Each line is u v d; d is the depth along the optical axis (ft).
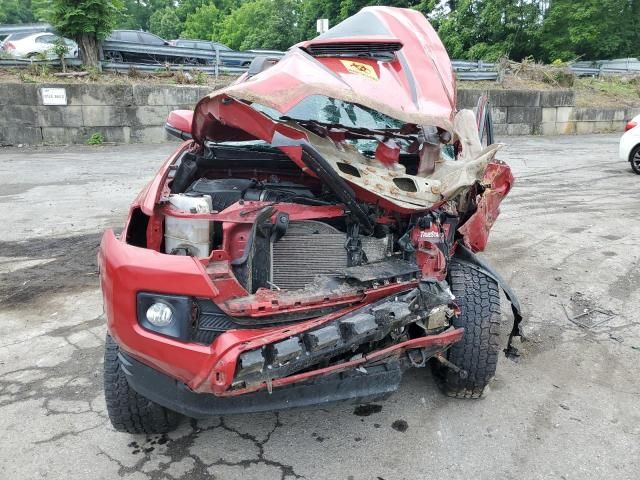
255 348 7.03
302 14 130.11
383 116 11.08
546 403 10.48
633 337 13.08
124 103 46.03
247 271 8.23
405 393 10.82
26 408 10.27
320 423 9.91
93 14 46.32
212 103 9.94
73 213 23.95
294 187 10.43
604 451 9.11
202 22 196.95
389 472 8.66
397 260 9.27
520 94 59.41
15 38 57.41
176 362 7.18
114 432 9.63
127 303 7.32
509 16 90.99
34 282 16.34
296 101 8.87
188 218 8.32
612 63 89.71
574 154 45.57
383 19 12.21
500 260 18.37
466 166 9.57
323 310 7.98
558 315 14.25
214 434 9.61
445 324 9.04
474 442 9.36
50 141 45.11
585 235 21.30
